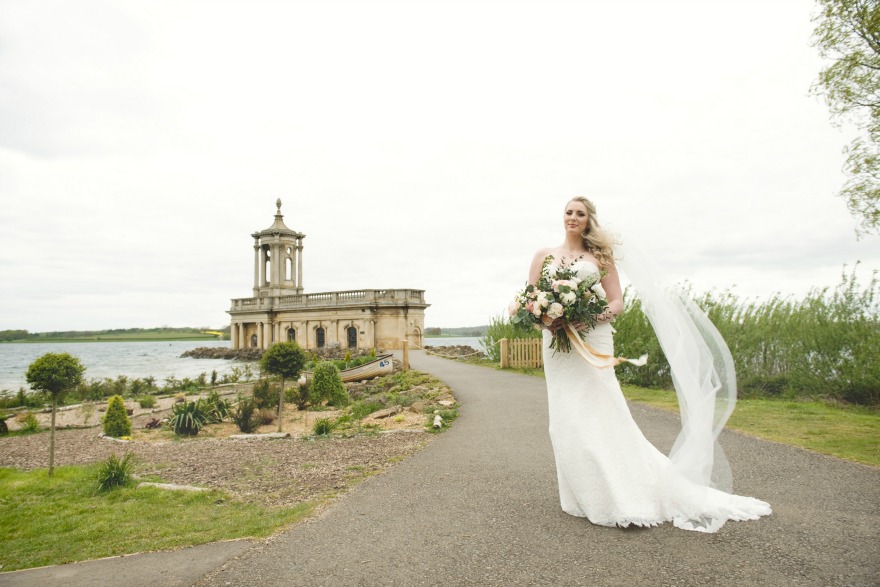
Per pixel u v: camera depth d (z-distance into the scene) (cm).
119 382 2502
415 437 916
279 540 438
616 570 352
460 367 2503
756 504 462
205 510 562
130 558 424
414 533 437
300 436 1042
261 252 6000
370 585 346
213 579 370
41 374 757
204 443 1030
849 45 1166
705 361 477
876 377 1218
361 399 1705
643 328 1667
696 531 416
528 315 469
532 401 1290
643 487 438
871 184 1174
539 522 449
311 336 5338
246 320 5972
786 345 1459
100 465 834
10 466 908
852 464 620
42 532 513
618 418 452
